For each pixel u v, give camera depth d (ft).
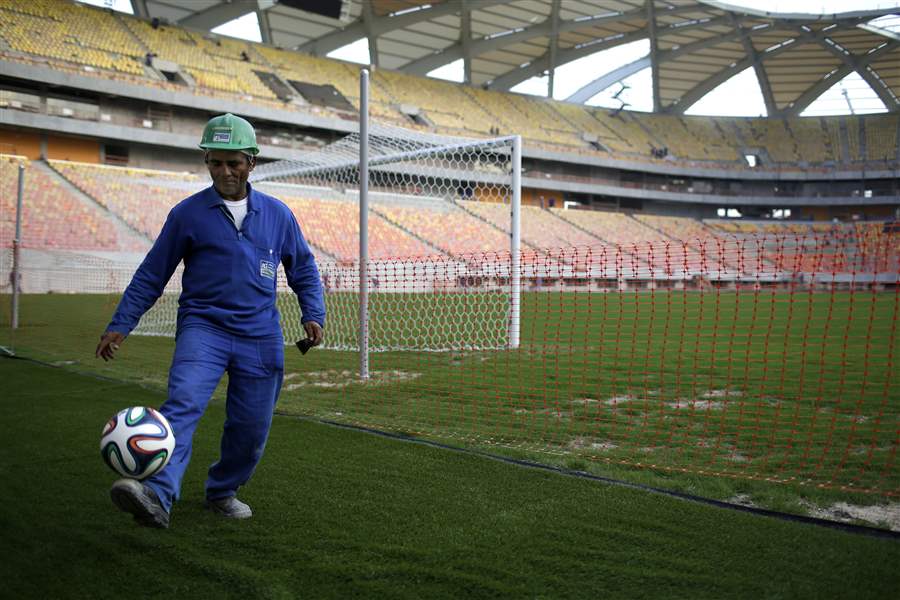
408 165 85.51
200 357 8.71
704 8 126.62
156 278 8.90
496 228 111.96
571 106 163.02
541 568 7.74
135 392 19.62
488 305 51.29
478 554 8.14
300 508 9.86
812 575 7.57
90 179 91.91
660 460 13.15
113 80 97.04
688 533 8.87
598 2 121.90
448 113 137.80
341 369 26.45
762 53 148.87
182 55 113.50
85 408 17.16
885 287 103.86
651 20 130.41
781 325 47.39
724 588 7.25
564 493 10.62
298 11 121.70
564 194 152.87
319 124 114.73
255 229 9.05
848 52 149.48
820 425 16.43
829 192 163.63
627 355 30.40
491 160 90.22
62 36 101.09
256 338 9.07
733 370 25.96
